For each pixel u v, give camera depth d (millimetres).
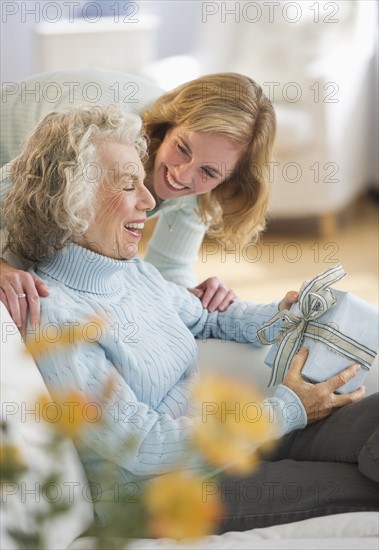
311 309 2072
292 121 4734
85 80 2592
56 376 1761
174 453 1771
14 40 6406
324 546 1515
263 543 1544
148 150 2434
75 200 1835
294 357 2037
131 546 1547
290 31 5078
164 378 1954
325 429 1975
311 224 5238
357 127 5215
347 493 1782
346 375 2018
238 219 2584
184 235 2770
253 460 1997
